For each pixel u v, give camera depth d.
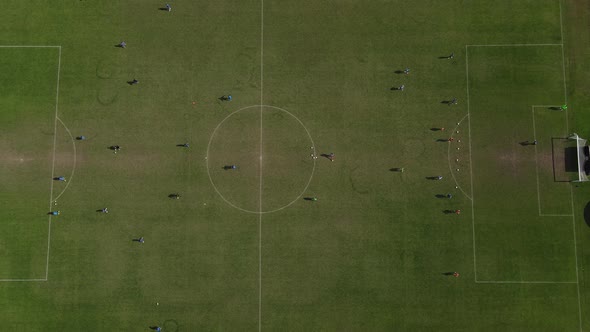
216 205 24.08
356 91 24.56
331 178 24.19
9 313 23.55
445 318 23.30
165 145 24.39
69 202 24.09
